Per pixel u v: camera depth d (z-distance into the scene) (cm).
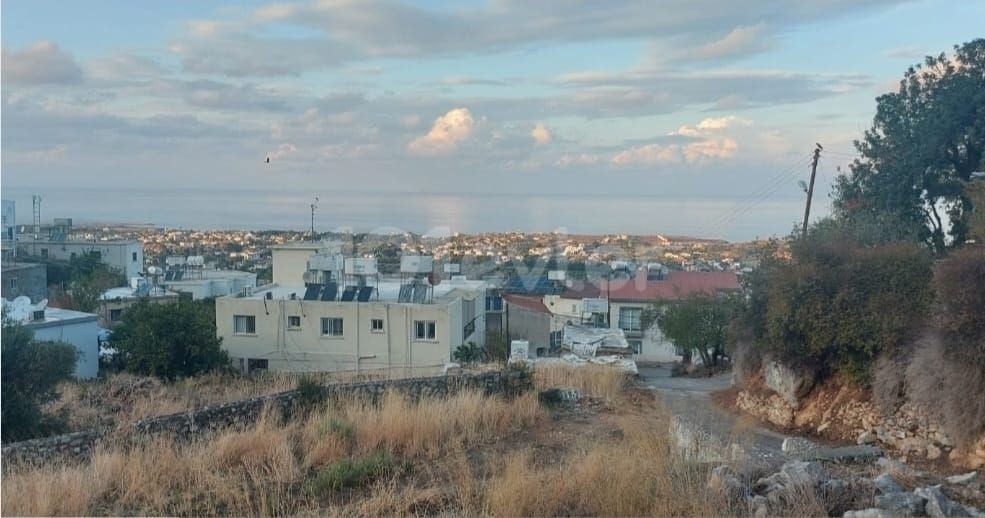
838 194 2691
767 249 1988
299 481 760
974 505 588
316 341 3203
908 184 2459
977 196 1436
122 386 1878
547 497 604
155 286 4497
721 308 2912
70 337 2798
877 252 1488
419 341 3130
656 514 552
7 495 666
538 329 3800
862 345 1341
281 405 1212
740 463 648
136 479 735
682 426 834
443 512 603
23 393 1328
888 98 2570
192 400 1672
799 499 553
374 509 625
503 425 1067
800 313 1447
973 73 2411
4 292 3406
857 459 745
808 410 1448
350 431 952
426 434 955
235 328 3247
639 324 4172
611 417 1180
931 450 1108
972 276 1067
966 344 1041
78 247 6122
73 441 930
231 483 725
